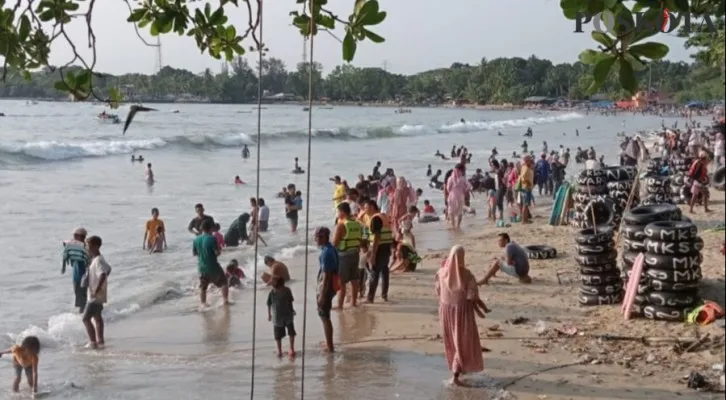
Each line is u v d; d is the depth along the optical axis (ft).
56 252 61.77
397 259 51.80
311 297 45.70
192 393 29.01
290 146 207.62
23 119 312.91
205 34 13.62
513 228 71.26
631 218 37.78
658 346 31.68
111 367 32.73
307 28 13.41
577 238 39.73
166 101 528.22
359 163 160.15
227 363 32.81
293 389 28.99
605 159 172.35
